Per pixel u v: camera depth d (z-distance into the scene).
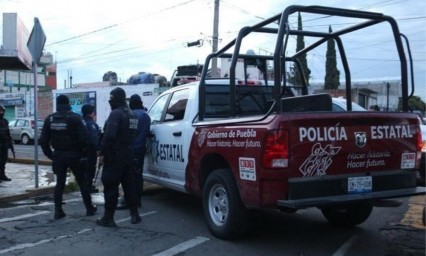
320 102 6.43
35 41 9.62
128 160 6.79
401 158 5.73
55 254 5.55
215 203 6.15
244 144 5.39
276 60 5.12
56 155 7.31
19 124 28.30
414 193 5.52
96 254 5.53
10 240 6.14
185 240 6.05
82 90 35.03
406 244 4.84
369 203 5.72
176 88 7.91
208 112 7.06
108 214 6.79
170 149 7.39
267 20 5.58
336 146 5.23
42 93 42.78
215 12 26.02
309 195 5.13
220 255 5.44
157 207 8.11
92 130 9.18
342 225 6.71
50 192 9.62
